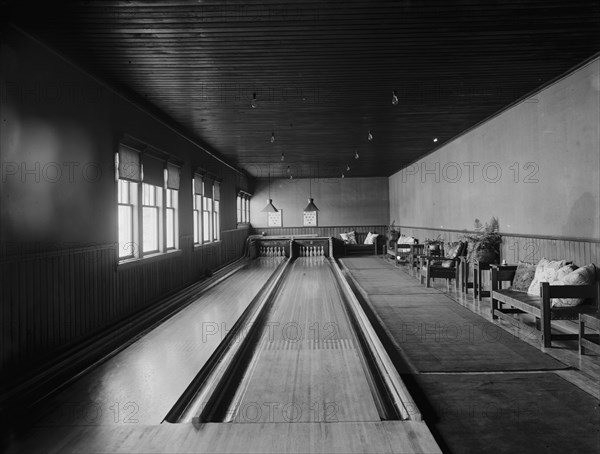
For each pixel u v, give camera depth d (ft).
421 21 13.24
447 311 20.48
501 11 12.60
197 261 30.48
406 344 15.17
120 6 11.92
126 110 19.33
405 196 49.24
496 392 11.02
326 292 26.48
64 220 14.11
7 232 11.36
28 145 12.39
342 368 12.84
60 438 8.67
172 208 26.20
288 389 11.30
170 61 15.96
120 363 13.15
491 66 17.08
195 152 30.99
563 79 18.26
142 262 20.34
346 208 59.36
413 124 27.58
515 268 19.39
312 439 8.50
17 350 11.64
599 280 15.81
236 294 25.30
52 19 12.37
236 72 17.38
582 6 12.35
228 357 13.55
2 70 11.34
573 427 9.16
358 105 22.77
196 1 11.74
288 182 59.57
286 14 12.64
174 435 8.73
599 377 11.89
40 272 12.72
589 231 16.67
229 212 43.86
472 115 25.20
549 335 14.51
